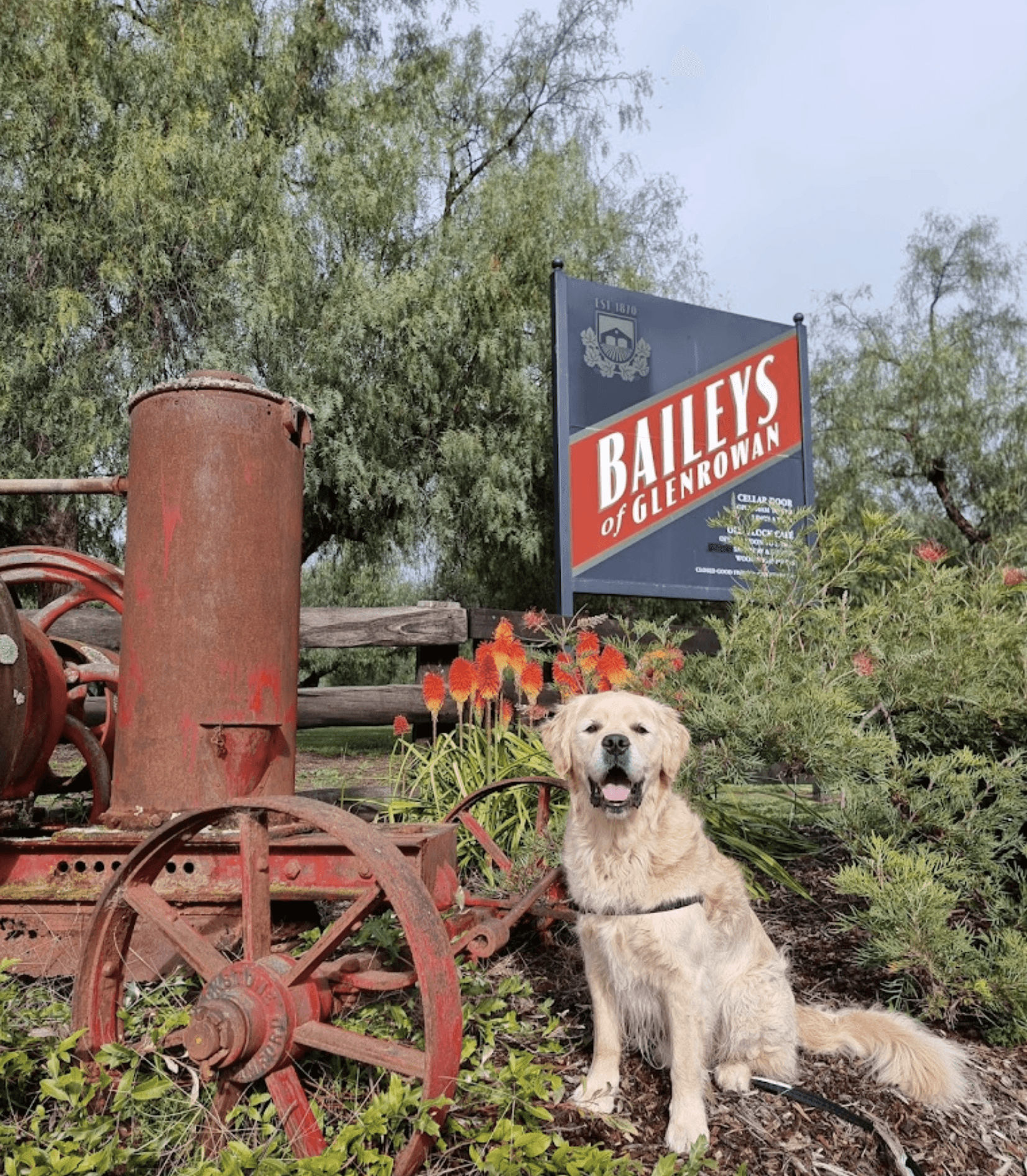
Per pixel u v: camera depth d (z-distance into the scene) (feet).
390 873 6.91
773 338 34.30
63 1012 8.86
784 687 12.75
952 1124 8.65
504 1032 9.68
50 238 38.19
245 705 9.81
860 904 13.91
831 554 15.61
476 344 47.47
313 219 44.98
